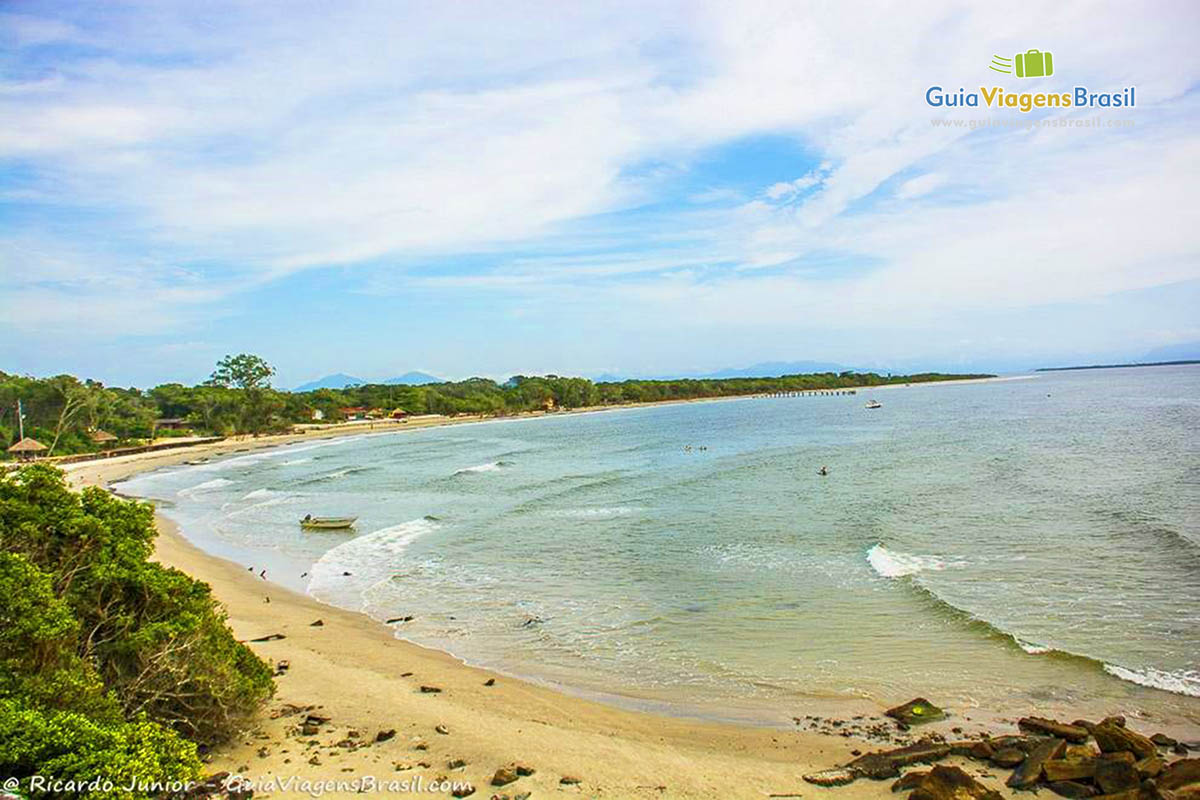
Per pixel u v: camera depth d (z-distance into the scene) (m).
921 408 135.62
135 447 99.19
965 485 41.72
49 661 10.49
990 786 11.35
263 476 66.88
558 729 14.06
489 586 25.48
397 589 25.48
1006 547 26.89
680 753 12.98
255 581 27.30
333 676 16.80
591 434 107.94
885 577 23.83
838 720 14.38
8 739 8.85
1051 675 15.84
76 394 94.69
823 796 11.32
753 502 40.44
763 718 14.59
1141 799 10.39
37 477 14.02
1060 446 58.34
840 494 41.44
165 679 12.23
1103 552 25.38
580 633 20.22
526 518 38.56
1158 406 99.75
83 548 13.41
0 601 10.41
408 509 44.34
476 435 117.56
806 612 20.89
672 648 18.80
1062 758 11.77
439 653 18.86
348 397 183.88
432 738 13.44
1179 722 13.63
